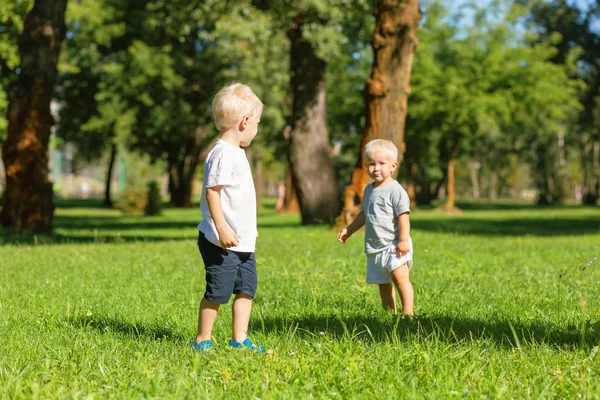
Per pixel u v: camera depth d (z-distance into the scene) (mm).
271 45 24156
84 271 8828
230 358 3906
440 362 3703
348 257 10422
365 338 4480
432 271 8461
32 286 7391
